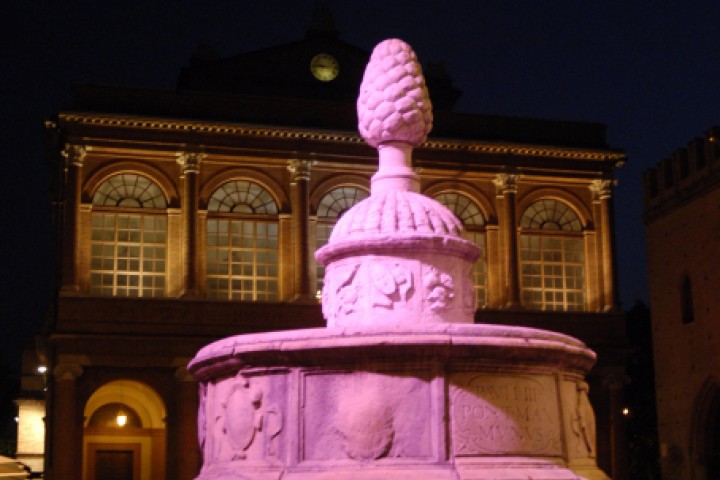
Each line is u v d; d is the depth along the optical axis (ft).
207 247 137.69
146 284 135.03
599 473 44.83
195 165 137.49
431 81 167.73
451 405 39.88
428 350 39.65
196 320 133.80
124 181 136.15
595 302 150.20
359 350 39.73
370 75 55.36
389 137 54.49
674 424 154.30
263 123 141.49
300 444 40.22
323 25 160.45
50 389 133.08
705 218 148.15
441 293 50.03
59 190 143.54
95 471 140.56
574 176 151.53
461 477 38.86
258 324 135.64
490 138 151.53
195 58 155.22
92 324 130.31
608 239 151.23
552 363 42.29
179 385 131.54
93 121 134.72
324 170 142.61
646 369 195.00
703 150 149.89
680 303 153.89
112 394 141.69
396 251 50.21
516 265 146.51
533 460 40.78
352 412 39.68
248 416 41.68
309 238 140.05
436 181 147.43
